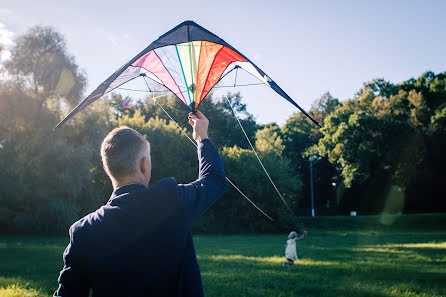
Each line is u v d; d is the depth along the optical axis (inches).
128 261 55.3
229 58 132.6
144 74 145.6
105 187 1117.7
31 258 471.5
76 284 57.5
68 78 989.2
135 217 56.9
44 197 912.9
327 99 2593.5
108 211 58.2
